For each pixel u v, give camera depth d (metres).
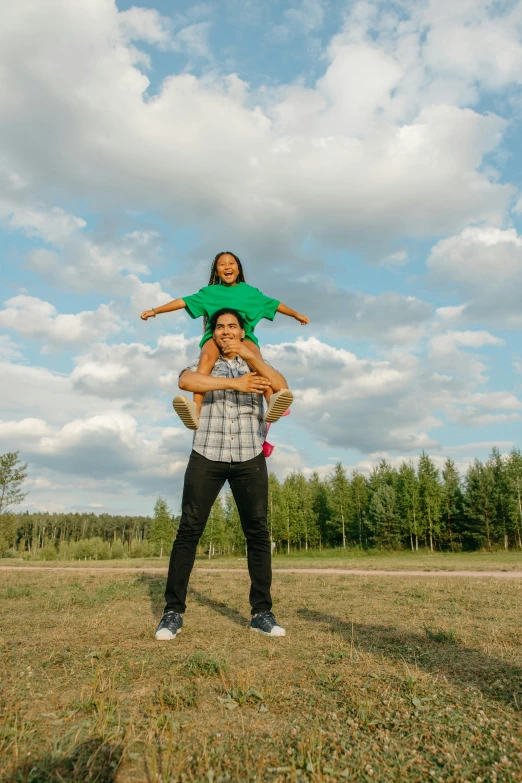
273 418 3.63
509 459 41.00
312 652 2.63
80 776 1.33
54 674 2.21
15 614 3.82
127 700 1.90
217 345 3.79
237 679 2.14
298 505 51.53
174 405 3.38
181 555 3.33
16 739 1.52
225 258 4.34
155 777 1.31
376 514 44.03
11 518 36.16
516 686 2.05
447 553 40.22
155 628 3.27
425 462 44.50
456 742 1.55
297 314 4.54
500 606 4.35
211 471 3.44
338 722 1.71
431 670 2.29
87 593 5.11
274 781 1.32
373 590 5.79
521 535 41.16
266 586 3.37
